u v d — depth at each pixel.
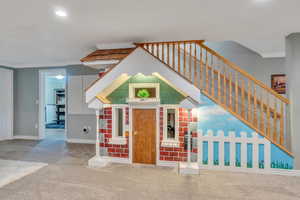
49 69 5.95
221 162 3.34
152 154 3.66
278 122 4.10
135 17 2.59
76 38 3.46
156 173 3.22
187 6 2.29
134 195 2.46
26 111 6.19
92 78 5.52
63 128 8.83
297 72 3.08
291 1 2.17
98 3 2.21
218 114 3.36
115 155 3.81
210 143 3.38
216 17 2.60
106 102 3.57
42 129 6.18
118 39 3.51
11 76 6.16
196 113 3.44
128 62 3.31
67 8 2.32
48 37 3.40
